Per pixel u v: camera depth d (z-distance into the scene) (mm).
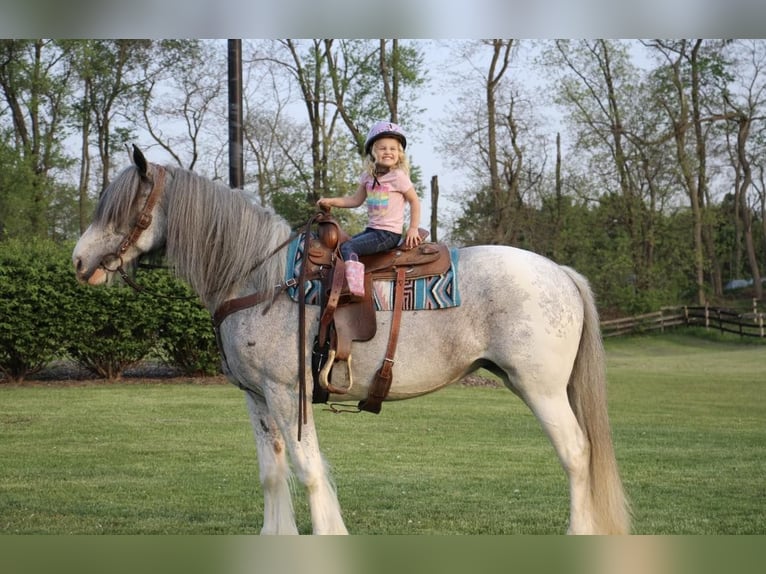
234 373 4602
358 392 4523
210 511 5668
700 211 36188
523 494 6207
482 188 31875
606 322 32094
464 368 4551
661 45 32906
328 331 4383
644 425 10227
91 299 14492
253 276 4578
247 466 7391
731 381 16391
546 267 4621
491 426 10023
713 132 35656
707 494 6156
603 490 4418
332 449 8305
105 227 4684
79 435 9156
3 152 28234
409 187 4520
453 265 4570
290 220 27281
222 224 4633
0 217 28844
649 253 36562
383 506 5797
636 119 34062
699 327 32688
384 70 27312
